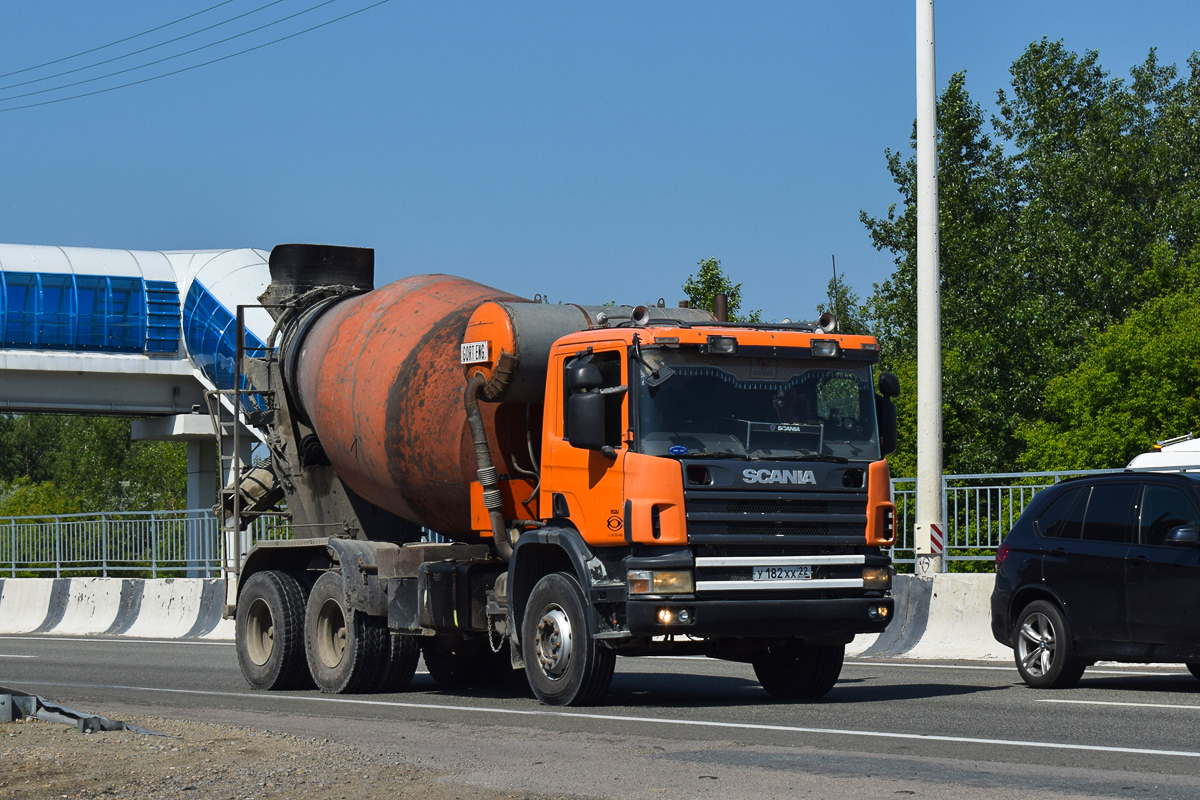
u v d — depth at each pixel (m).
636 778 7.38
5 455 107.56
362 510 14.38
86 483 99.00
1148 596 11.53
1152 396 37.56
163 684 15.14
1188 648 11.23
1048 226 49.03
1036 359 41.81
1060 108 59.38
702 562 10.18
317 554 14.32
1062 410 38.78
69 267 49.84
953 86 44.97
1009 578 12.81
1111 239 49.97
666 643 10.96
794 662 11.80
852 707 10.72
